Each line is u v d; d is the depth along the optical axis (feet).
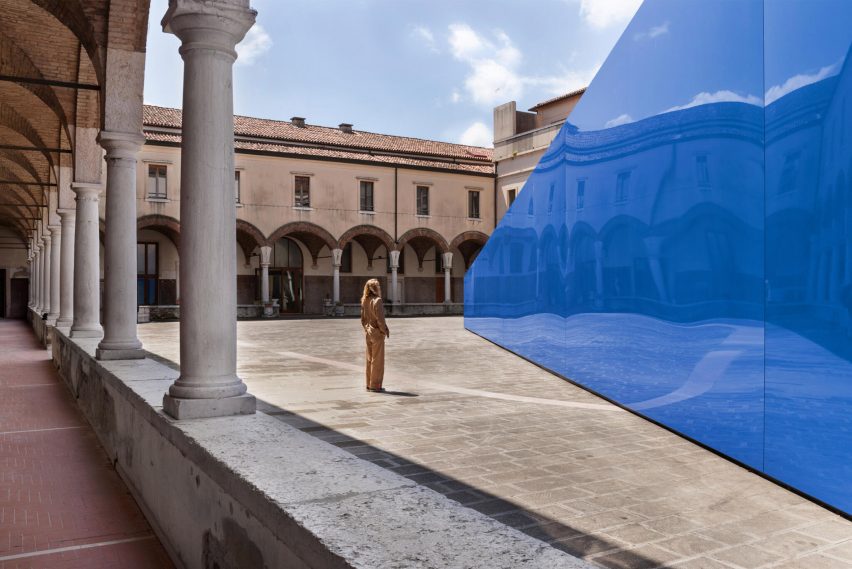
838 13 14.66
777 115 16.90
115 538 14.64
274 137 116.16
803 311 15.81
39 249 90.89
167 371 21.48
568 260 33.58
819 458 15.07
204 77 14.10
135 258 27.37
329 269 124.47
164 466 13.61
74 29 30.58
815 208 15.51
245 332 73.20
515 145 128.36
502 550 6.12
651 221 24.09
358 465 9.41
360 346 54.85
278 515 7.50
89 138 39.78
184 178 14.16
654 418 23.59
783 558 11.82
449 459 18.26
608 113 27.99
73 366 34.45
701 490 15.81
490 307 56.24
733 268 18.83
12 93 47.16
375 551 6.09
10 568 13.12
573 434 21.61
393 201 123.34
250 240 114.93
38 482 19.01
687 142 21.61
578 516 13.84
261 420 13.14
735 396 18.53
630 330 25.84
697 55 20.85
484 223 133.08
